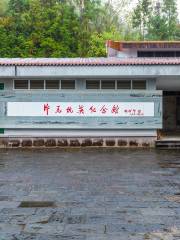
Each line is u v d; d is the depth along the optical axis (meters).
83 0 46.94
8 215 7.84
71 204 8.71
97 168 14.06
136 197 9.39
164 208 8.33
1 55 42.34
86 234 6.69
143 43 30.06
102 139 21.03
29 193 9.88
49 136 20.98
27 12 44.16
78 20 45.25
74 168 14.08
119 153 18.52
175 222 7.33
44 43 41.78
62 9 43.66
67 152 18.94
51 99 20.83
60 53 41.69
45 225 7.18
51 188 10.50
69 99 20.81
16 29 43.34
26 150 19.84
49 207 8.45
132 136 21.00
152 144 20.98
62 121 20.88
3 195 9.66
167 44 29.98
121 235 6.63
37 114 20.88
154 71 19.78
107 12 53.34
